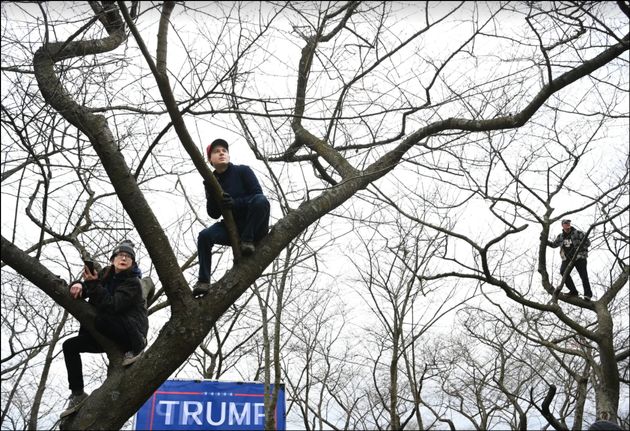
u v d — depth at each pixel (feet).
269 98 13.16
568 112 19.93
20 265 11.26
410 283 36.78
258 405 28.84
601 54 16.40
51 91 12.59
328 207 14.12
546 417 22.62
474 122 16.71
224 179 13.48
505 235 21.33
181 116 11.15
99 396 10.72
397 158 16.28
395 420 33.32
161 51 11.26
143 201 11.73
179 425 27.73
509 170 22.13
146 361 10.96
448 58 16.53
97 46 14.66
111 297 11.48
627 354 26.05
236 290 11.93
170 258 11.57
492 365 52.01
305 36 16.21
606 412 23.50
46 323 21.81
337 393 59.06
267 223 12.88
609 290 27.20
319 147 17.28
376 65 15.90
